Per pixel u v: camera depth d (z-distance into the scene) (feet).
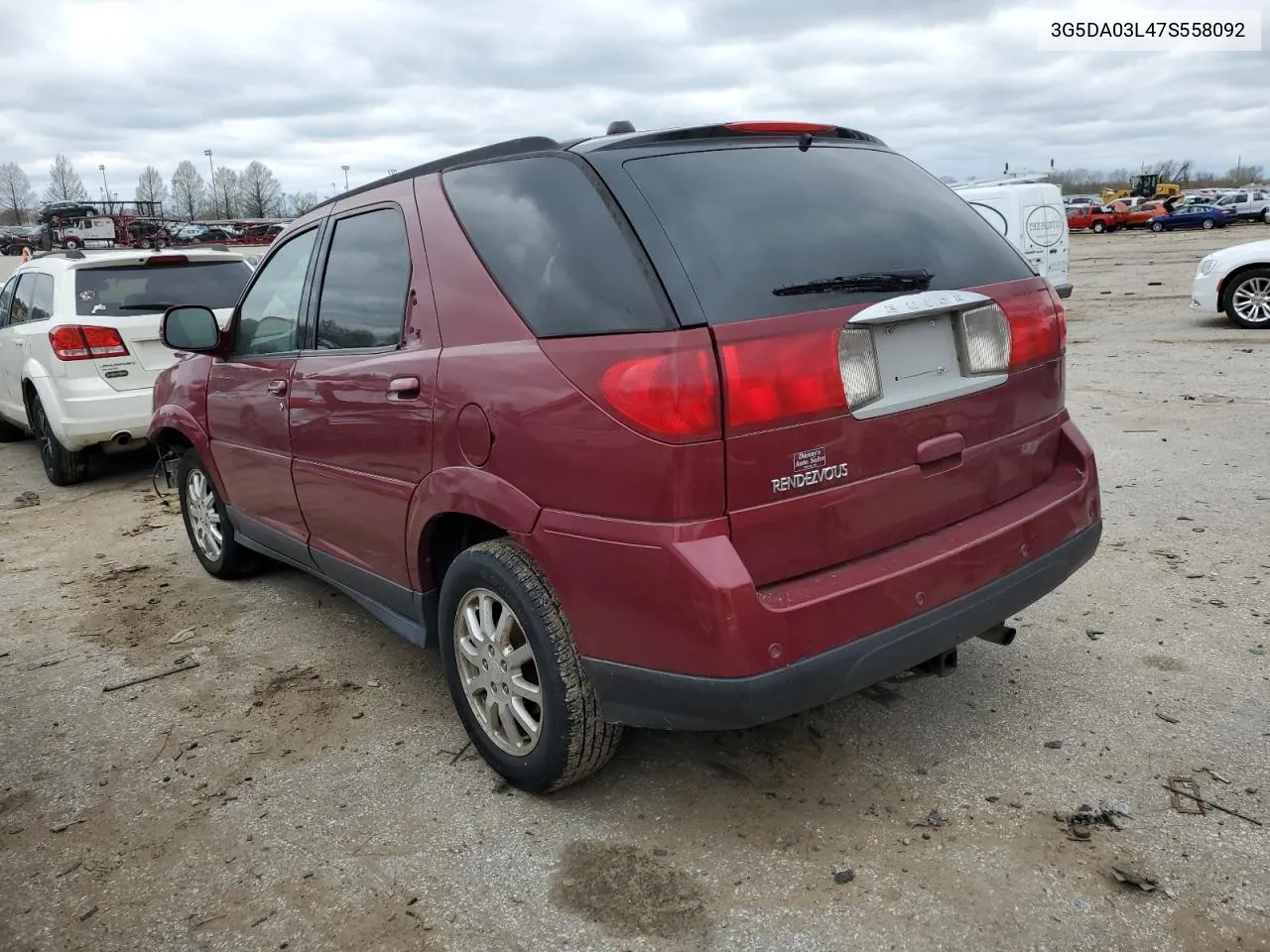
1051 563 9.72
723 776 9.97
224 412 14.61
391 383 10.21
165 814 10.00
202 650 14.21
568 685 8.80
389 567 11.17
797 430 7.89
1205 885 7.96
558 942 7.79
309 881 8.77
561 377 8.25
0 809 10.29
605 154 8.73
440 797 9.96
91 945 8.13
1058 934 7.53
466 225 9.76
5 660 14.24
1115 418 24.94
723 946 7.63
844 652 7.99
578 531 8.23
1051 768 9.76
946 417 8.98
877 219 9.25
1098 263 92.17
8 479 27.02
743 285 7.91
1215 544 15.64
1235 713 10.56
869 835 8.87
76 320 23.03
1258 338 36.65
